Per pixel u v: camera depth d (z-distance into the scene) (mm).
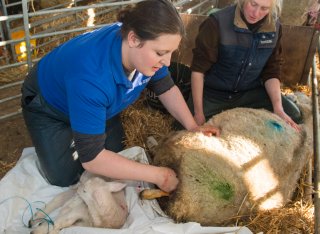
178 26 1452
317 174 1965
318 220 1734
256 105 2758
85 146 1717
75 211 1881
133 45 1526
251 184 1954
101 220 1854
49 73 1991
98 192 1860
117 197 1981
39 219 2004
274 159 2062
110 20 4527
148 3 1458
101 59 1657
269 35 2359
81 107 1653
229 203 1904
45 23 4254
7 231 2025
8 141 2967
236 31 2342
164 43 1465
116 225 1900
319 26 3287
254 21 2234
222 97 2762
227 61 2498
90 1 4613
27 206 2158
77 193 1976
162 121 2938
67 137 2271
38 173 2322
